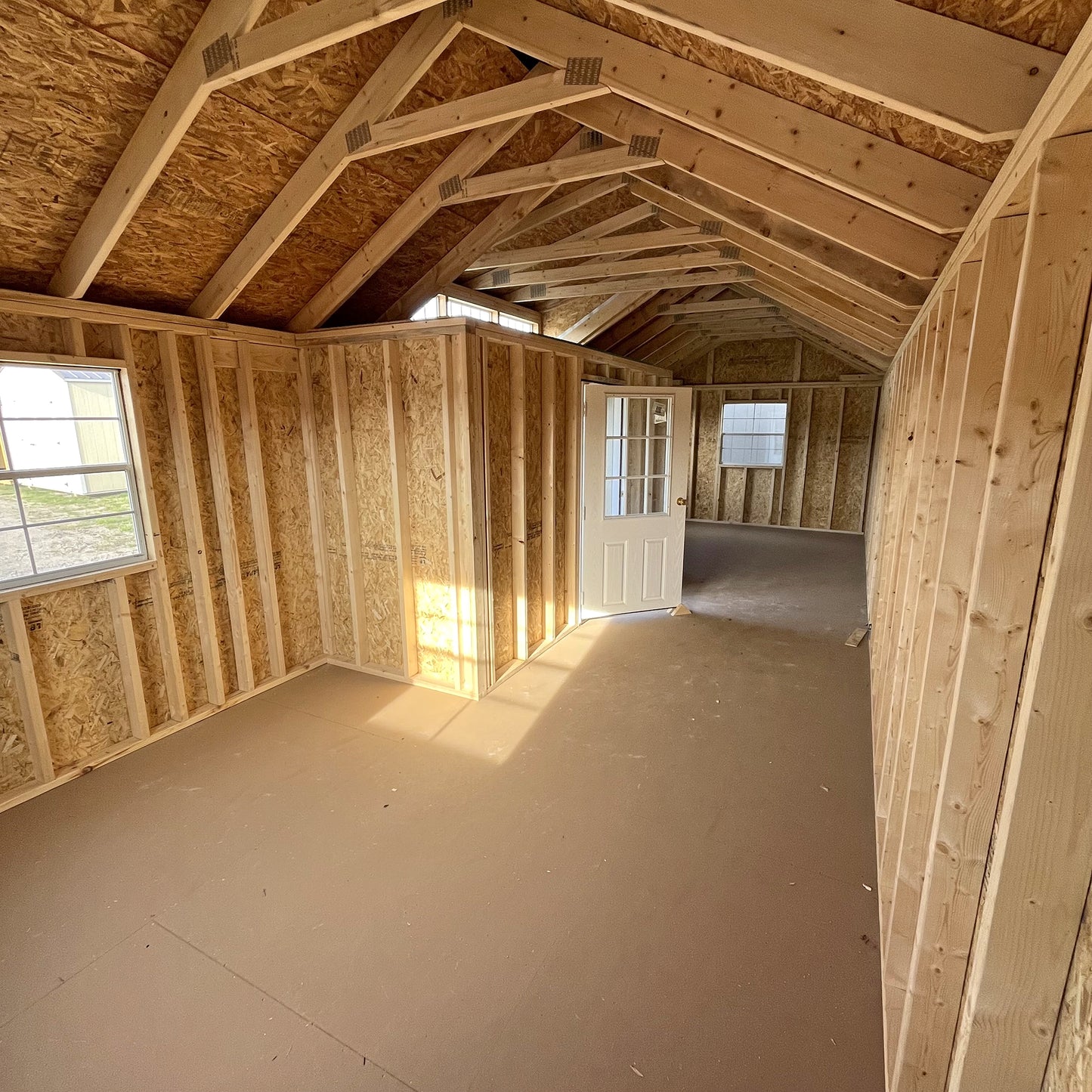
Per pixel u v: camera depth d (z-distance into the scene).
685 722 3.52
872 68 1.33
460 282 5.50
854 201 2.18
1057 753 0.93
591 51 2.06
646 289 5.61
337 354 3.82
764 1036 1.74
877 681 3.45
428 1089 1.60
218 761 3.12
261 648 3.98
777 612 5.49
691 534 9.19
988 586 1.17
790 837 2.55
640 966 1.96
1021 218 1.37
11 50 1.96
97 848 2.49
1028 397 1.09
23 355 2.64
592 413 4.99
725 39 1.46
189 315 3.44
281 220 2.96
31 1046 1.71
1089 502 0.87
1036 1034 1.02
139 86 2.23
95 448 3.20
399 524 3.84
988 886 1.06
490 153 3.04
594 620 5.32
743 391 9.74
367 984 1.90
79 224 2.63
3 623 2.73
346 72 2.49
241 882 2.31
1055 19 1.12
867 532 8.39
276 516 3.99
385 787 2.90
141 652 3.30
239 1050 1.70
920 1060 1.44
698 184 2.95
